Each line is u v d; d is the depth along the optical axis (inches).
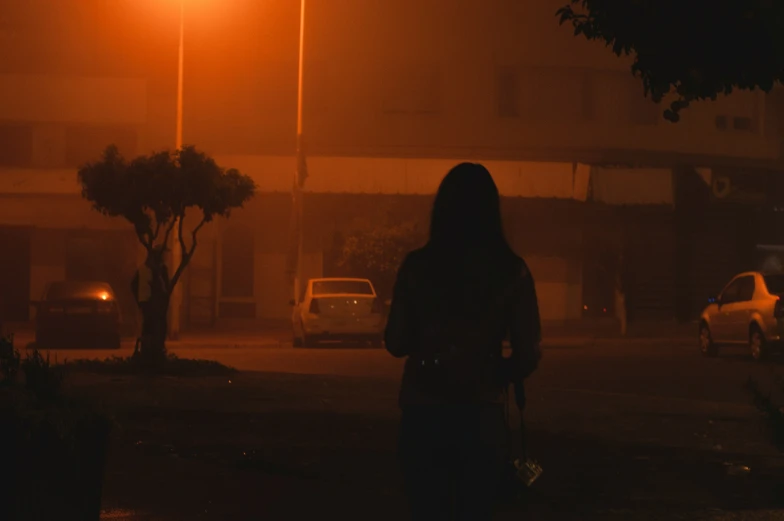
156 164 803.4
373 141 1777.8
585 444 490.0
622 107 1844.2
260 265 1756.9
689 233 1829.5
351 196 1727.4
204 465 422.3
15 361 260.5
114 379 727.1
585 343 1413.6
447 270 188.1
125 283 1699.1
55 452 241.3
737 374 921.5
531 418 575.5
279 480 392.8
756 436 514.6
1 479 236.8
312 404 614.9
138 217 817.5
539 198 1756.9
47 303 1267.2
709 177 1825.8
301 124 1555.1
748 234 1873.8
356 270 1544.0
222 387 689.6
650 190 1769.2
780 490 388.2
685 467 432.8
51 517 241.9
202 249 1736.0
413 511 188.5
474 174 194.9
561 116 1822.1
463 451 184.7
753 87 336.2
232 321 1748.3
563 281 1781.5
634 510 355.6
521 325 187.5
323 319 1285.7
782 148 1920.5
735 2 311.4
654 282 1814.7
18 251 1701.5
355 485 388.5
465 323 185.6
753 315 1041.5
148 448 462.0
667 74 339.3
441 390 184.2
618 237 1792.6
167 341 1411.2
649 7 327.3
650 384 838.5
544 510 355.3
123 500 357.1
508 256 190.4
